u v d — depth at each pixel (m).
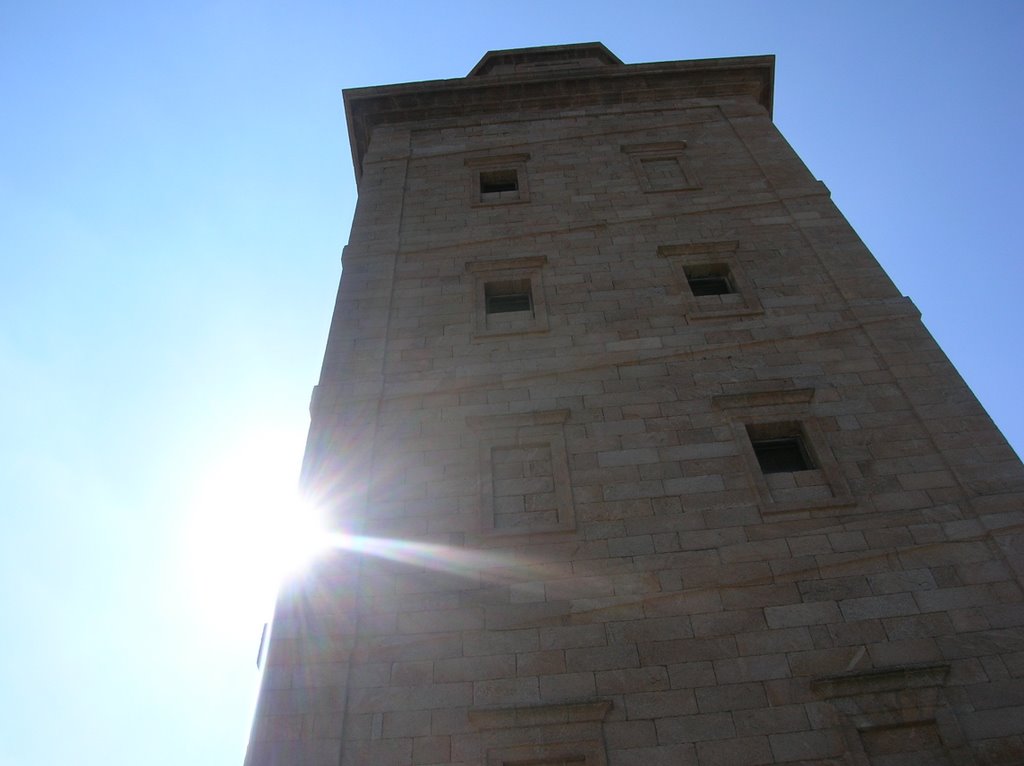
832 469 14.89
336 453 15.92
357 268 21.30
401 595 13.46
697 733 11.51
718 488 14.75
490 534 14.20
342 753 11.56
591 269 20.73
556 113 29.75
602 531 14.19
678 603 13.02
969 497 14.12
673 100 30.08
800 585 13.13
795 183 23.72
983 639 12.24
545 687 12.17
